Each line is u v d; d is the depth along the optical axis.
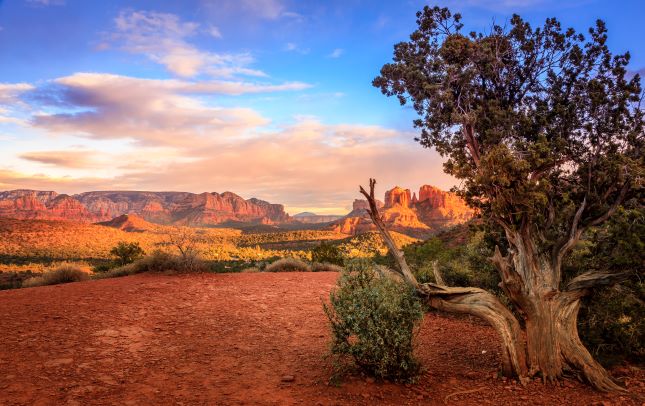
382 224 7.99
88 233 179.12
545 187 6.93
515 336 7.31
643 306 7.74
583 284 7.54
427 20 8.12
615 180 7.24
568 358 7.21
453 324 11.10
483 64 7.84
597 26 7.59
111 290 12.68
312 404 6.07
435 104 7.99
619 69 7.46
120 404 5.76
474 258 12.97
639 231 7.31
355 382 6.91
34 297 11.50
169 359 7.72
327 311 7.25
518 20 7.91
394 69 8.13
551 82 7.94
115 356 7.62
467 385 7.08
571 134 7.75
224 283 14.79
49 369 6.75
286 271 20.72
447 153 8.22
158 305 11.26
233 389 6.53
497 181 6.98
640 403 6.36
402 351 6.99
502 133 7.44
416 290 7.55
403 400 6.38
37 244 154.88
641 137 7.47
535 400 6.47
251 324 10.28
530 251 7.39
